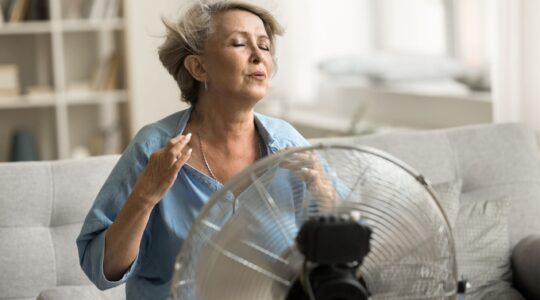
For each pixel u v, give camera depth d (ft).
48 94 16.75
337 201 3.91
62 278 7.25
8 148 17.54
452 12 16.22
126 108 17.12
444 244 3.89
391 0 17.33
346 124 17.54
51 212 7.36
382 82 17.49
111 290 6.95
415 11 16.97
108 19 16.61
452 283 3.92
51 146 17.75
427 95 16.62
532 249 7.73
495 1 13.84
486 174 8.47
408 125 16.98
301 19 17.90
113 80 16.94
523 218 8.31
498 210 7.99
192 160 5.59
